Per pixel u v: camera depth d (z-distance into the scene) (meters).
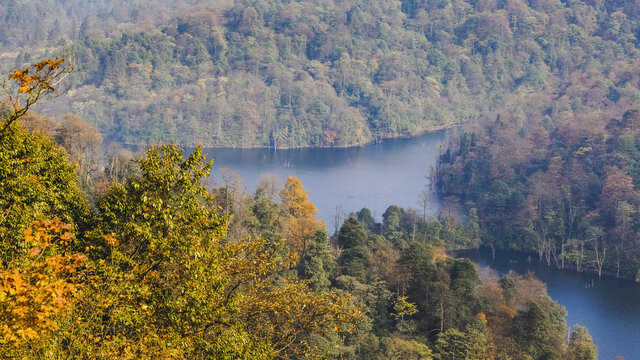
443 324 88.50
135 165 105.50
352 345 73.94
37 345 19.45
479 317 93.00
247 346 26.80
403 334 86.25
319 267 87.12
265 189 140.00
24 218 24.84
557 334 96.31
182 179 26.97
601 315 140.75
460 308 90.44
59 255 18.23
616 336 128.75
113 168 111.25
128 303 23.98
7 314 16.52
